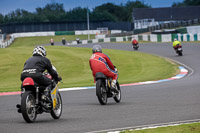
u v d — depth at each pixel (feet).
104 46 499.10
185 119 63.72
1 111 83.71
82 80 192.13
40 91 66.39
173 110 75.46
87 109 81.97
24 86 63.77
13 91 140.87
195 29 554.46
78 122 64.13
